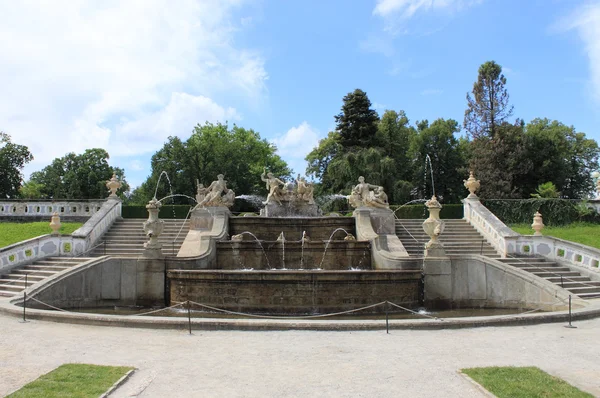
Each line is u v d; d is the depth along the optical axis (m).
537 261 20.66
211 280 15.87
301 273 15.45
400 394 6.66
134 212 32.72
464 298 17.83
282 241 19.91
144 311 16.17
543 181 51.50
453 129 67.81
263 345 9.52
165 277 17.34
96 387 6.61
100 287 17.25
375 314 15.77
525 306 17.11
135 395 6.51
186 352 8.91
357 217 22.53
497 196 46.75
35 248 19.77
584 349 9.42
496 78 55.81
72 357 8.47
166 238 23.48
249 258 19.77
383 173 46.50
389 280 16.23
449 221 26.39
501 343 9.90
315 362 8.28
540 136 52.16
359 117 52.19
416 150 59.84
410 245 23.66
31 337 10.10
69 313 11.95
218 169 55.69
